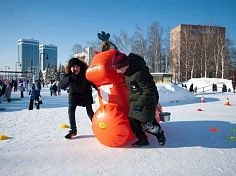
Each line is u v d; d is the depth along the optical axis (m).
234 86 33.91
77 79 6.13
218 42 63.78
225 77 62.91
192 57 65.12
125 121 5.31
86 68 6.18
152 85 5.13
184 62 66.06
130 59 5.09
